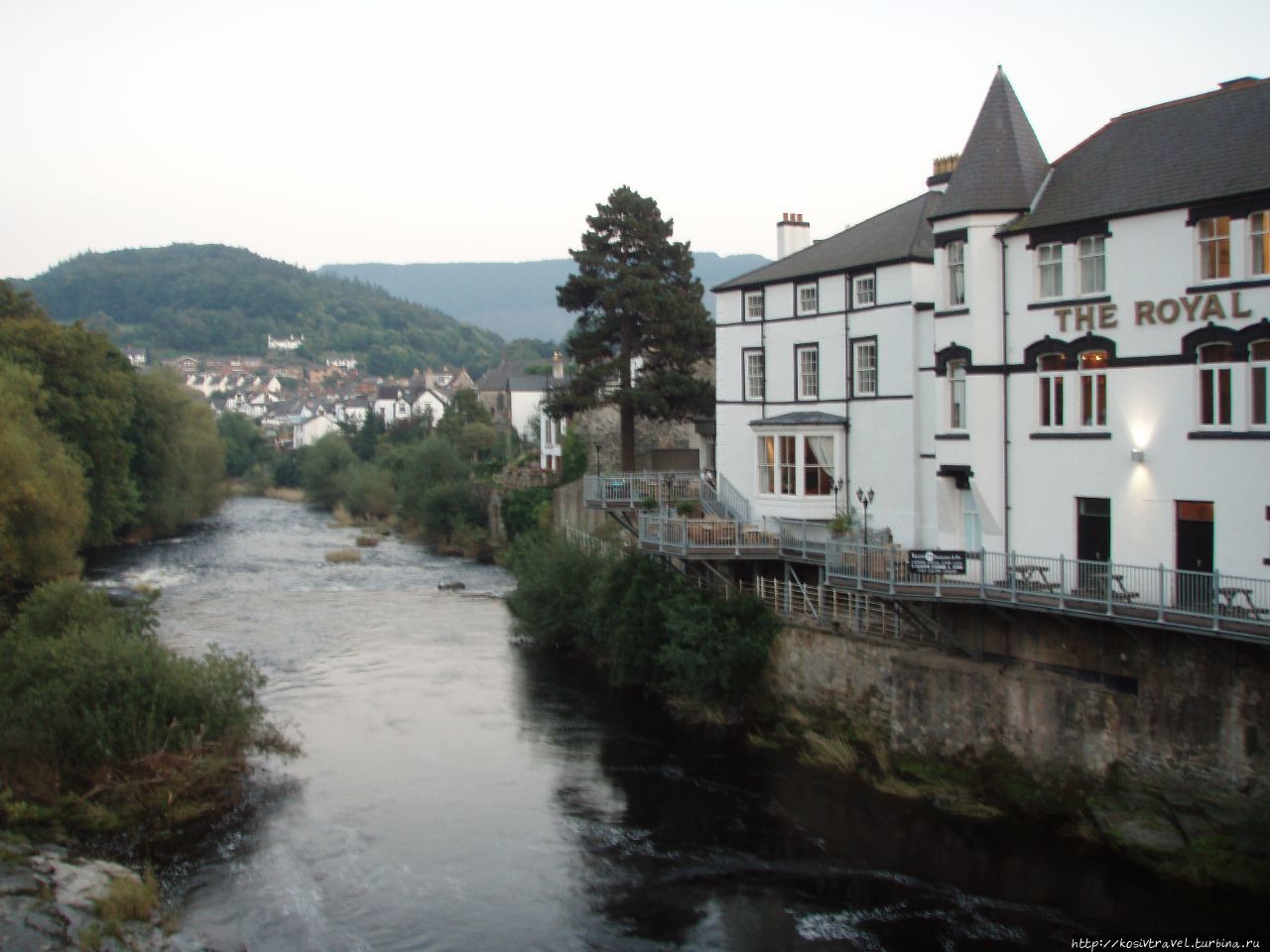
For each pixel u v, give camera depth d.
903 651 30.33
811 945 21.42
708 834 26.84
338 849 25.92
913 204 40.25
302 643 46.97
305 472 123.56
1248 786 23.11
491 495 77.19
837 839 26.39
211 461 98.56
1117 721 25.39
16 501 51.88
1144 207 26.02
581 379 52.31
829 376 39.41
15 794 26.83
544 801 29.00
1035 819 26.47
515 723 35.75
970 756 28.17
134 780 27.81
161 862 24.98
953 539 31.11
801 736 32.75
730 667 34.41
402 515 92.31
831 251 41.22
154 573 65.19
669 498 44.09
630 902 23.34
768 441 40.78
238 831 26.84
